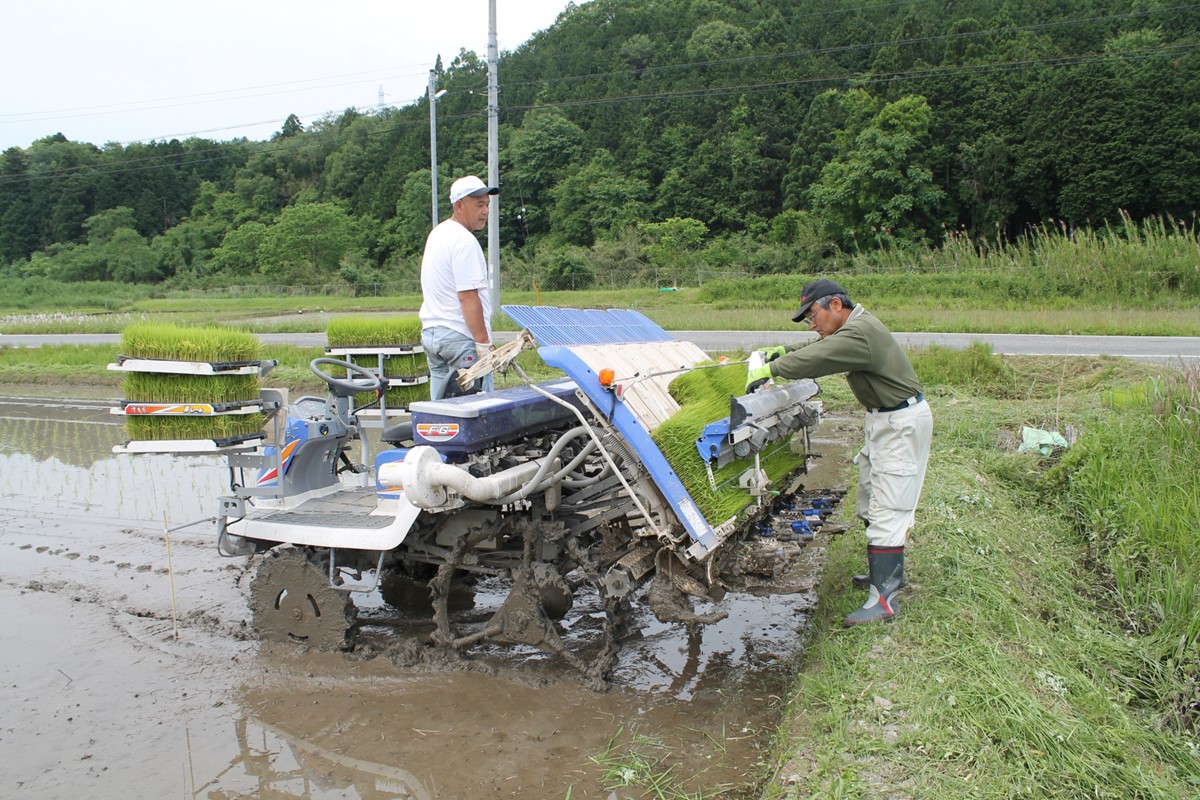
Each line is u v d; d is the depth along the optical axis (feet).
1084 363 34.17
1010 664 11.51
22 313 142.92
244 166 285.23
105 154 288.51
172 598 17.31
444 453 13.28
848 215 149.79
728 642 14.93
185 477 28.22
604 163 205.05
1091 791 9.12
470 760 11.51
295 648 15.16
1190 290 70.33
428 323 15.06
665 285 132.87
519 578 13.74
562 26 283.79
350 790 10.96
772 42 226.17
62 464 30.30
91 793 11.01
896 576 12.85
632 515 12.83
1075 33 169.27
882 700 10.69
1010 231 149.89
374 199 232.32
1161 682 12.16
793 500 15.66
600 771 11.09
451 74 264.72
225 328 15.92
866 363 12.37
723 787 10.57
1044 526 17.88
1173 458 18.69
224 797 10.89
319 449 16.55
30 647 15.46
